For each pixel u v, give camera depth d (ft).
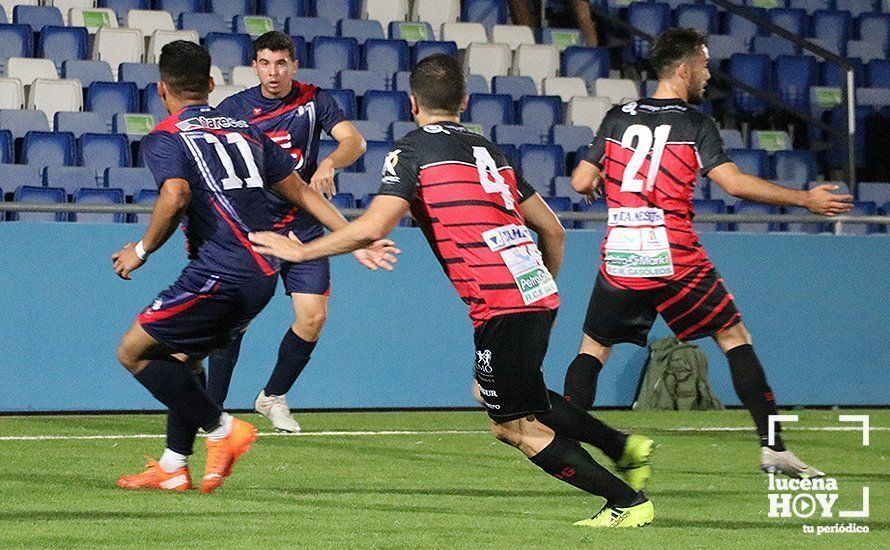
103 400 100.27
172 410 57.26
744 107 167.63
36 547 43.24
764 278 113.70
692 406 111.04
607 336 66.90
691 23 176.55
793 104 168.45
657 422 99.71
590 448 82.43
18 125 132.87
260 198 55.83
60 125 134.31
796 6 184.96
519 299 47.24
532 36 167.94
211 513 51.31
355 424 94.84
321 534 46.44
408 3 170.91
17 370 98.53
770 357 113.70
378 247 47.85
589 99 154.30
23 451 74.49
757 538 47.47
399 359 106.63
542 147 140.46
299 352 83.87
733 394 114.73
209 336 56.29
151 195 116.98
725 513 54.39
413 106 49.65
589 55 165.78
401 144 47.93
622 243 65.51
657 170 64.69
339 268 105.40
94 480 61.57
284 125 80.28
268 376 103.76
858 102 167.94
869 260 115.75
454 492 59.62
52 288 99.35
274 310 103.96
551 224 50.52
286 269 82.74
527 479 64.64
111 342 100.37
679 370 111.04
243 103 80.38
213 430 57.16
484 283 47.21
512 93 156.46
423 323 107.14
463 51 165.07
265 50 79.10
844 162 140.77
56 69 145.59
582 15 173.37
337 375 105.29
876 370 115.75
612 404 112.57
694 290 65.21
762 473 68.95
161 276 101.19
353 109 144.87
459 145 47.98
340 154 79.25
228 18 161.27
